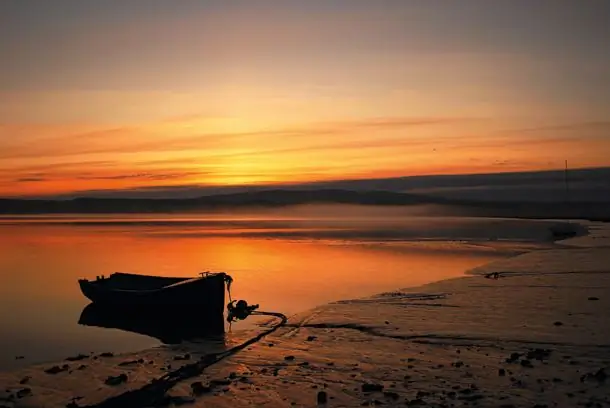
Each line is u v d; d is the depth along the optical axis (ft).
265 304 82.02
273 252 174.50
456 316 63.46
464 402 35.32
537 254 135.54
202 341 58.75
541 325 56.49
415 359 46.50
